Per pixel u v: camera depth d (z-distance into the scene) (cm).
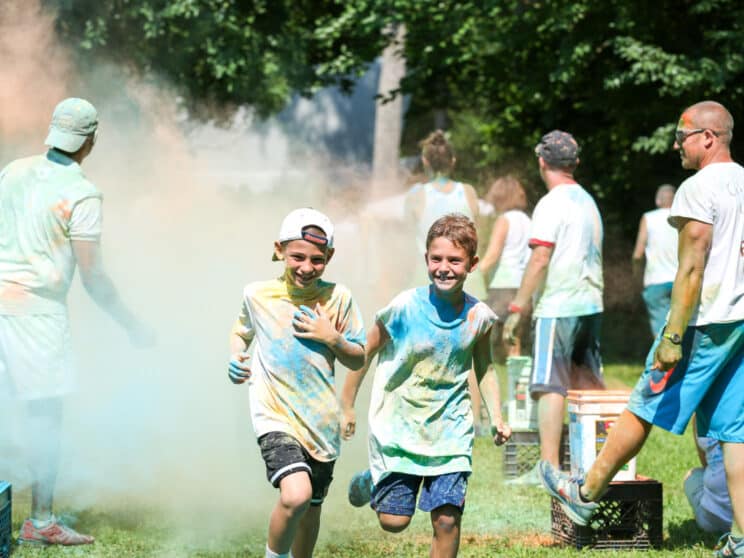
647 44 2694
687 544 940
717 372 830
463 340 766
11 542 910
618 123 2936
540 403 1159
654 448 1438
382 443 771
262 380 753
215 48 2767
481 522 1035
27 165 948
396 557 889
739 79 2694
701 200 821
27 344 927
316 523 770
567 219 1149
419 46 3114
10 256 930
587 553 904
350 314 766
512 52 2981
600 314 1172
